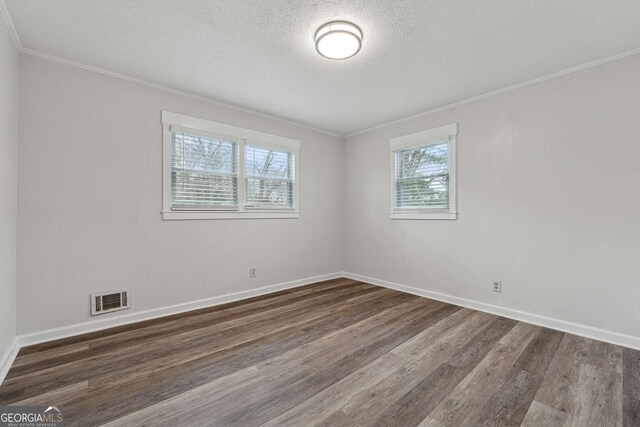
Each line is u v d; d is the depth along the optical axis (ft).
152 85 9.89
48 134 8.12
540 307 9.40
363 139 15.33
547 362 6.99
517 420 5.06
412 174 13.29
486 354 7.41
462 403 5.50
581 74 8.62
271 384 6.11
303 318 9.96
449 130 11.69
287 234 13.87
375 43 7.57
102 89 8.99
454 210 11.54
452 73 9.15
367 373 6.53
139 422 4.97
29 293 7.84
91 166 8.80
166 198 10.21
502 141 10.25
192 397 5.66
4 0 6.03
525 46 7.68
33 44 7.59
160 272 10.11
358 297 12.45
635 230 7.80
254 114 12.64
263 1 6.07
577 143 8.69
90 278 8.78
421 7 6.25
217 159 11.64
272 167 13.43
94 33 7.17
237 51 7.98
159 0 6.05
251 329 9.01
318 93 10.69
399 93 10.63
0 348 6.36
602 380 6.23
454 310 10.80
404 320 9.80
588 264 8.51
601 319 8.29
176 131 10.46
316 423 4.98
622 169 7.97
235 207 12.07
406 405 5.45
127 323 9.40
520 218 9.84
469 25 6.85
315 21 6.73
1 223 6.40
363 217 15.34
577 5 6.15
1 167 6.41
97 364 6.86
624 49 7.75
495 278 10.43
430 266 12.44
